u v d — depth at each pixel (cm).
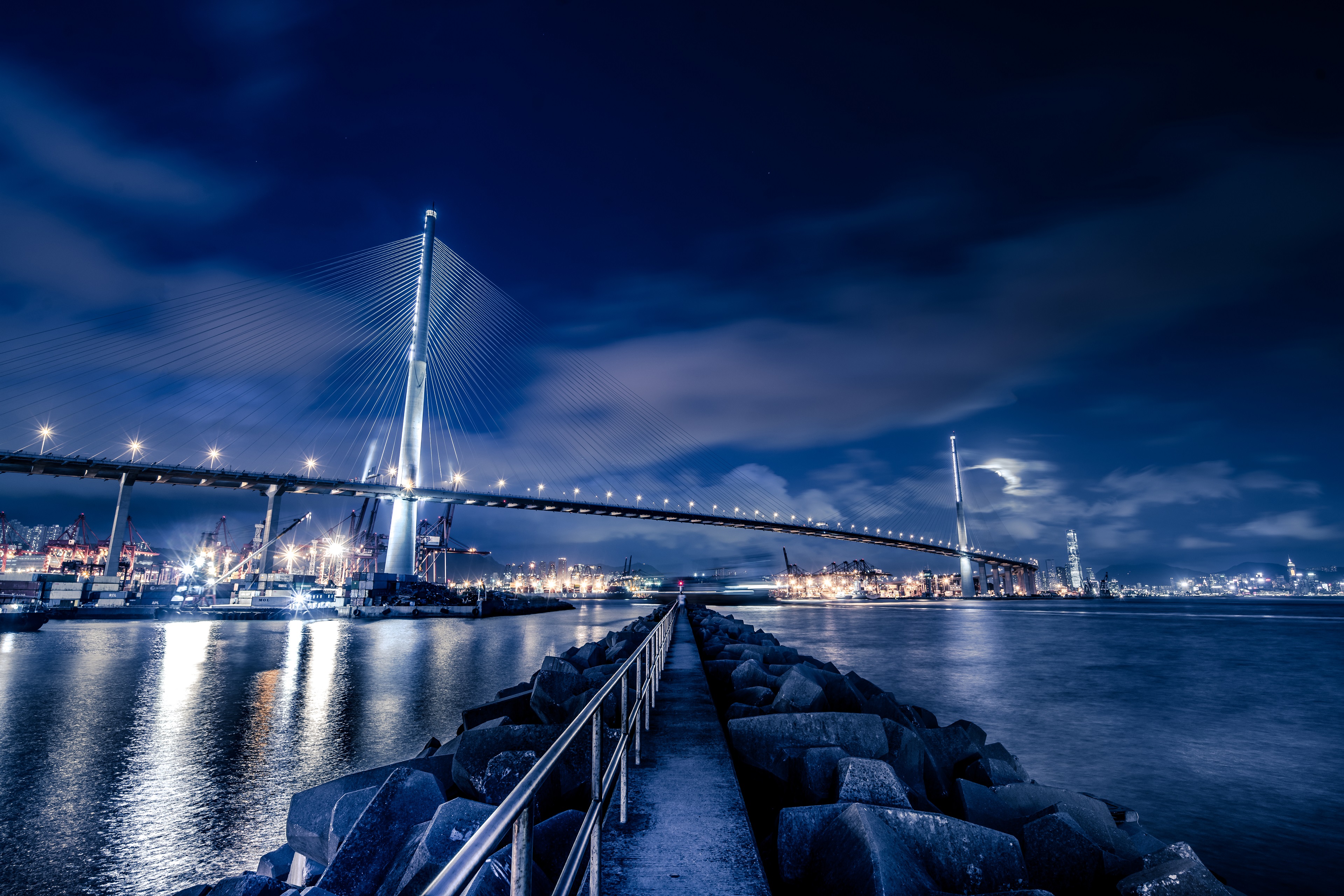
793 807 571
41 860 1117
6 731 2133
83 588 10788
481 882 387
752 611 15900
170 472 11531
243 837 1215
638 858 455
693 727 852
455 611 12531
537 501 14388
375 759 1756
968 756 954
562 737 316
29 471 10550
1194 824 1359
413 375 13488
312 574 14412
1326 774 1698
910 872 441
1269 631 7638
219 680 3369
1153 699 2839
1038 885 597
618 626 9006
